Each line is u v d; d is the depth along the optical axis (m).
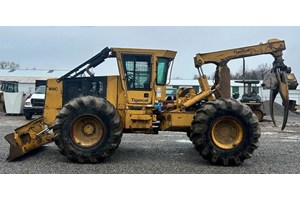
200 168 7.66
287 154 9.40
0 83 32.41
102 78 8.83
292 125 18.53
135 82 8.66
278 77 8.86
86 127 8.01
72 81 8.98
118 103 8.73
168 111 8.72
